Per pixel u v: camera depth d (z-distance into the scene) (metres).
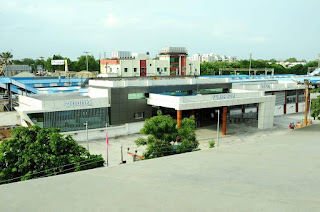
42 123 40.50
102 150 38.50
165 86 51.47
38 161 20.19
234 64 153.25
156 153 26.05
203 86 56.53
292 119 64.44
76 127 43.34
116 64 96.38
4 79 64.94
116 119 46.72
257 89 65.25
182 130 27.81
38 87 79.31
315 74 112.75
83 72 110.88
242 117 62.56
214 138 46.28
